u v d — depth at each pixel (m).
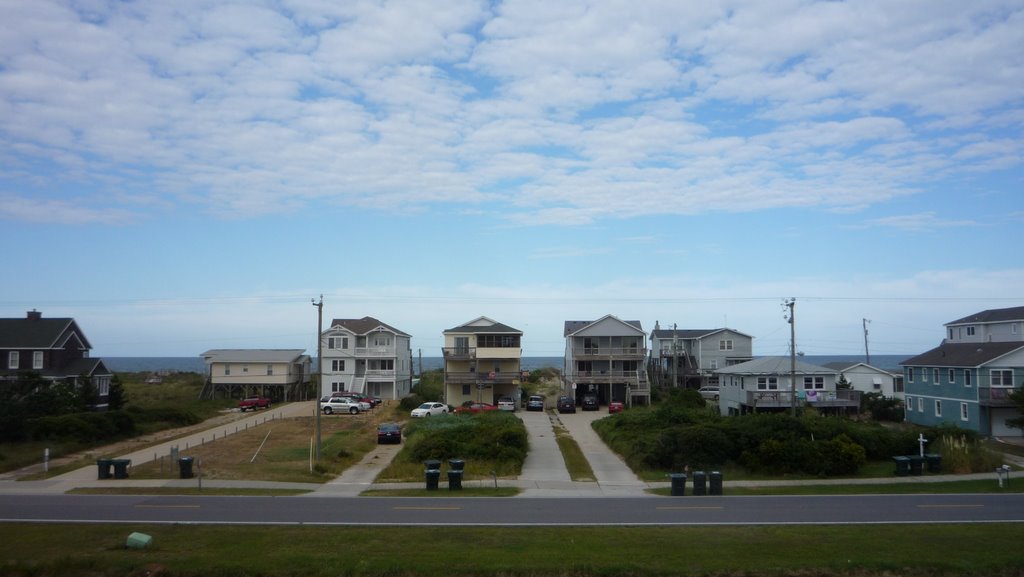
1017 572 18.64
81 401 55.72
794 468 36.41
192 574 18.25
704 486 30.27
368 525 23.30
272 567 18.53
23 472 35.78
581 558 19.44
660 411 50.44
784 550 20.23
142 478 33.84
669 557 19.59
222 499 28.48
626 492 31.09
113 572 18.34
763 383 63.78
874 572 18.69
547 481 34.16
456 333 76.88
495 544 20.78
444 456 39.25
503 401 70.25
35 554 19.50
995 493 30.70
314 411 70.50
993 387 50.88
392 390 82.12
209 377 86.00
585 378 75.69
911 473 36.41
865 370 75.69
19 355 62.66
